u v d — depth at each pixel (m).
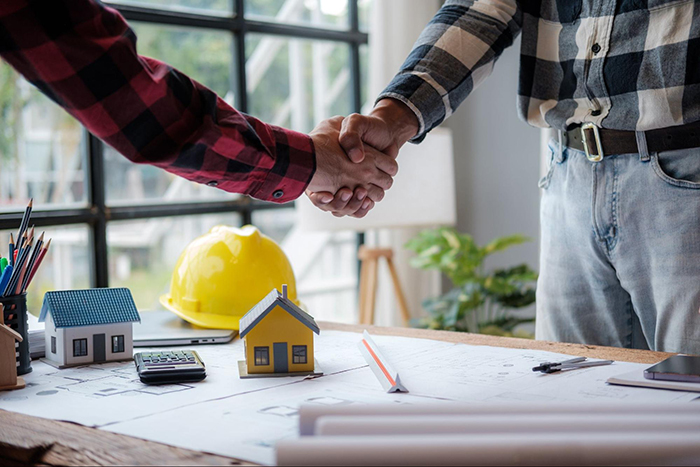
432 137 2.45
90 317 0.91
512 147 3.06
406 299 2.93
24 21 0.69
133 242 4.81
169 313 1.21
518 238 2.60
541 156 2.74
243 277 1.09
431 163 2.44
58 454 0.56
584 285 1.08
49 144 3.62
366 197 1.10
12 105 3.51
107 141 0.77
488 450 0.46
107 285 2.19
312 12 3.21
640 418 0.52
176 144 0.80
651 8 0.95
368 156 1.05
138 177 4.48
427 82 1.09
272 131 0.93
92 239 2.17
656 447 0.47
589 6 1.01
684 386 0.70
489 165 3.14
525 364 0.83
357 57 2.96
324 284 4.51
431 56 1.11
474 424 0.50
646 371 0.73
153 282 4.88
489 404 0.56
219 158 0.84
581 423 0.51
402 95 1.08
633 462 0.46
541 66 1.08
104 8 0.75
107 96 0.74
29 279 0.87
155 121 0.78
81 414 0.66
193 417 0.64
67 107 0.74
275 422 0.62
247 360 0.81
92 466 0.53
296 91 4.58
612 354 0.88
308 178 0.95
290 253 4.68
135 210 2.25
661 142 0.95
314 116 4.58
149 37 4.33
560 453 0.46
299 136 0.96
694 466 0.47
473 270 2.67
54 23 0.70
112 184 4.41
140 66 0.75
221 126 0.83
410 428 0.49
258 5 3.60
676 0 0.93
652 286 1.00
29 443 0.58
